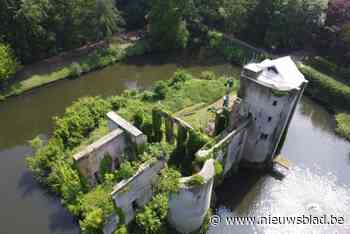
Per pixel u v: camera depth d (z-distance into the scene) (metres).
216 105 42.44
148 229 27.31
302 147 40.25
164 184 25.44
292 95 30.84
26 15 47.62
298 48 61.19
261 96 31.45
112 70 56.31
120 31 63.44
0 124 43.22
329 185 34.84
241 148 35.03
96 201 27.55
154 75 55.38
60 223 29.48
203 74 52.53
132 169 26.98
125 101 43.56
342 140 41.91
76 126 37.53
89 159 28.84
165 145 33.16
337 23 54.38
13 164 36.44
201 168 27.66
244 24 61.25
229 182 34.91
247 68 31.94
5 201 31.56
